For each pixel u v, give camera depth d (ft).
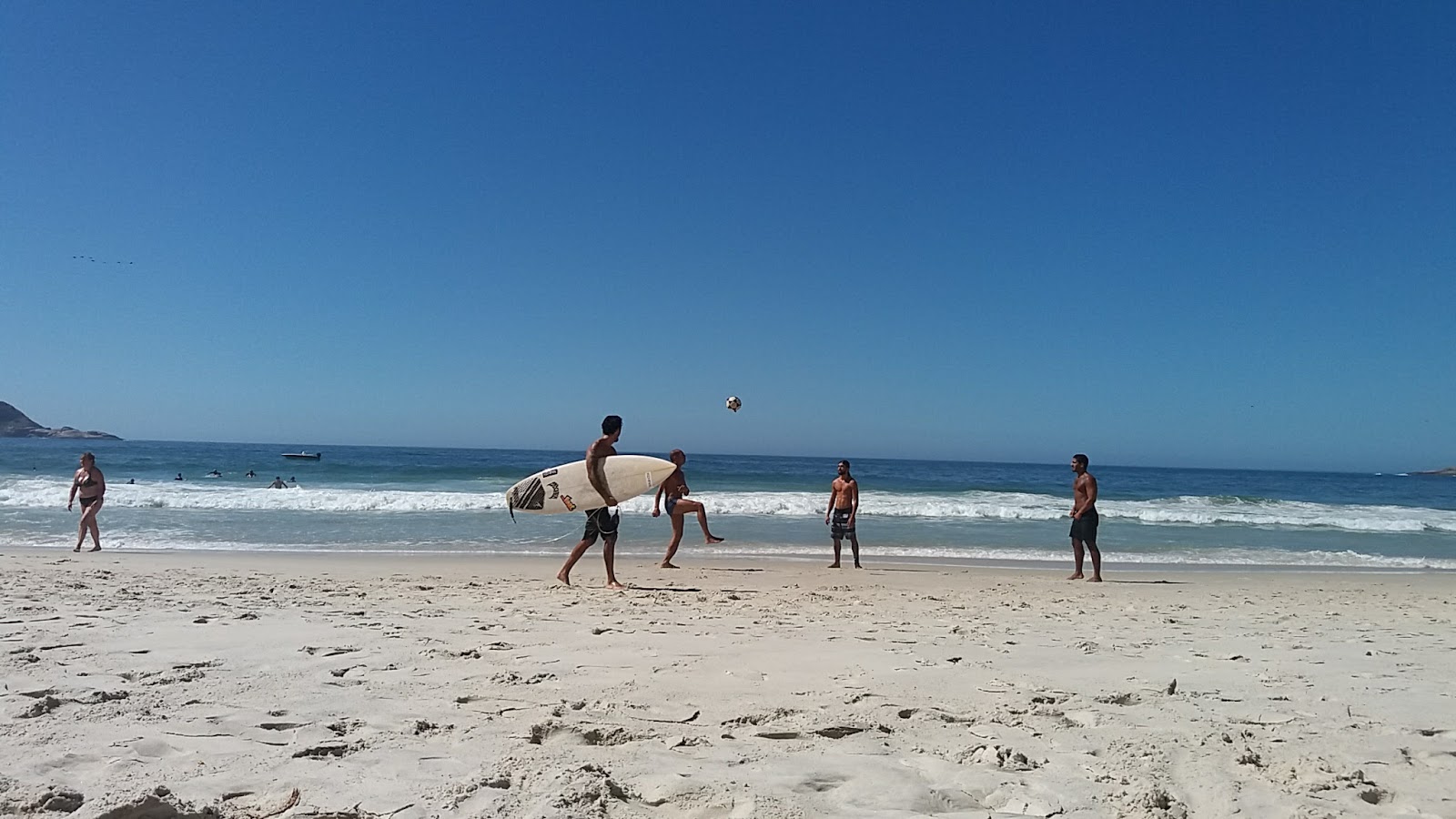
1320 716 13.97
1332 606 30.45
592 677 15.37
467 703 13.47
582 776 9.83
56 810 8.44
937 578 36.40
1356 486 186.91
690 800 9.55
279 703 13.05
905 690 15.06
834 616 23.70
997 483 144.77
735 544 48.80
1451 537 66.18
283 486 75.97
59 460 143.95
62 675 14.26
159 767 9.92
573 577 33.91
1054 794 10.12
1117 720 13.47
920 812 9.47
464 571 35.19
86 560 36.24
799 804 9.50
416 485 97.09
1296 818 9.61
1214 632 22.93
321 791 9.35
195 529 50.42
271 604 23.30
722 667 16.48
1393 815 9.71
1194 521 72.38
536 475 33.01
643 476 35.27
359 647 17.46
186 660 15.83
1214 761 11.50
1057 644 20.16
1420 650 20.88
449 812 8.87
